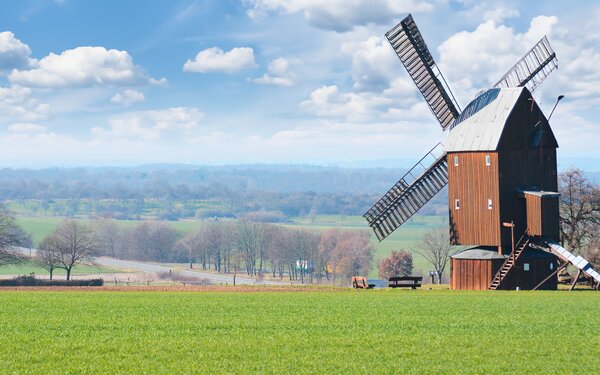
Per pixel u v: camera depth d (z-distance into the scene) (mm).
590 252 135625
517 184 108938
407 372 45062
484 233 108750
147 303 76625
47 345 51500
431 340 54375
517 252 106938
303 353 49781
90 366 45656
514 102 109375
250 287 104625
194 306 73875
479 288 108188
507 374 44812
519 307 74688
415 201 116812
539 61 120250
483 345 52656
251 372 44688
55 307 72438
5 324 60250
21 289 98750
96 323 61062
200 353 49281
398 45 118875
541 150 111125
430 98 119125
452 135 112188
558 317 66438
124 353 49281
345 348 51438
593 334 57312
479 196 109125
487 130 109000
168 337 54906
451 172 111188
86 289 99438
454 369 45750
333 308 72750
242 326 60125
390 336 55781
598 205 136375
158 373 44281
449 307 74250
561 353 50281
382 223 118250
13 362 46281
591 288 107500
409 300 82312
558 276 123875
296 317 65625
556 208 107375
